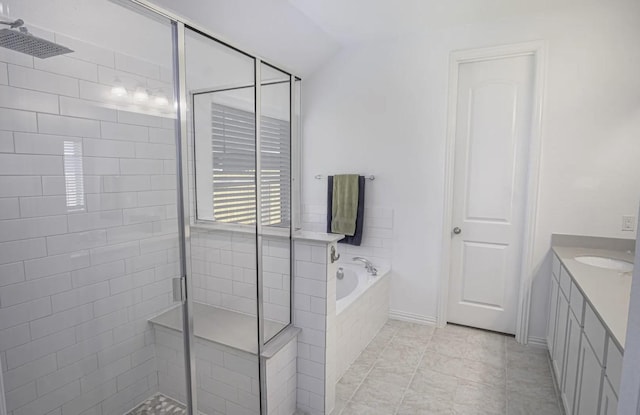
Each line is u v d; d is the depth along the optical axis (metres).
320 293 1.98
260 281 1.91
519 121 2.87
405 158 3.23
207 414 1.96
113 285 1.93
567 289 2.12
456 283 3.21
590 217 2.64
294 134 2.29
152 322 1.98
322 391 2.03
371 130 3.35
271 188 2.10
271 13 2.56
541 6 2.57
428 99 3.10
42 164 1.66
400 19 2.82
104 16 1.72
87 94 1.78
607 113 2.54
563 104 2.64
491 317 3.11
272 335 2.00
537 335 2.86
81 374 1.83
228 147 2.03
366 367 2.57
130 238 1.96
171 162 1.91
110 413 1.94
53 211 1.70
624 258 2.36
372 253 3.44
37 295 1.66
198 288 1.98
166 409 1.96
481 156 3.01
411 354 2.74
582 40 2.56
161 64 1.87
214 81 2.00
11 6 1.50
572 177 2.66
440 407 2.14
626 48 2.47
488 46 2.85
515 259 2.97
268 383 1.85
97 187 1.85
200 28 1.81
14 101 1.55
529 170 2.80
